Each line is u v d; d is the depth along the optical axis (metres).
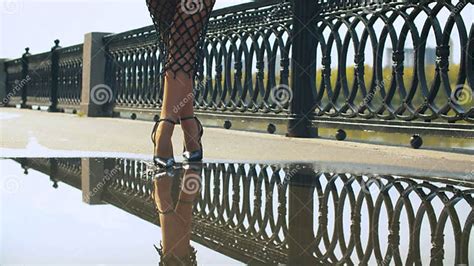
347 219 1.26
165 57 2.44
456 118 3.27
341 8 4.34
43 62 12.40
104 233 1.01
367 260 0.91
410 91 3.65
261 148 3.52
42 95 12.52
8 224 1.07
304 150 3.42
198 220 1.21
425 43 3.54
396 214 1.32
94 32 9.10
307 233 1.11
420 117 3.55
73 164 2.37
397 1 3.73
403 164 2.62
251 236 1.06
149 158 2.68
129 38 8.39
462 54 3.22
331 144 3.89
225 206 1.42
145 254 0.87
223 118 5.98
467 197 1.56
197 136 2.56
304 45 4.63
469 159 2.90
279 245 1.00
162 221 1.17
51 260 0.81
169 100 2.39
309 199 1.54
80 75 10.12
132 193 1.58
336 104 4.44
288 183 1.87
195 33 2.43
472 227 1.17
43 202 1.35
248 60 5.64
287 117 4.82
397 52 3.74
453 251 0.97
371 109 4.02
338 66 4.40
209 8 2.46
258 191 1.69
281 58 5.06
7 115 9.36
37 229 1.03
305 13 4.62
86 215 1.19
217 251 0.92
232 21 5.89
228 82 6.02
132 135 4.56
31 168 2.18
